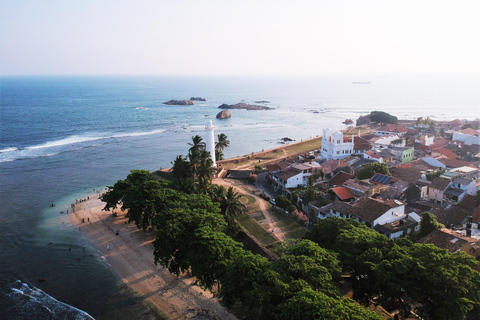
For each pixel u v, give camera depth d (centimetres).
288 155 15600
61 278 6241
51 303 5556
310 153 15162
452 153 13200
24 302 5581
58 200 10462
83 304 5522
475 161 12438
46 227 8394
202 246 5169
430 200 8662
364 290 4831
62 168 14188
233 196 7444
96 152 17112
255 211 8725
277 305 3916
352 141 13025
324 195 8794
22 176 13000
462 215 7212
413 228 6975
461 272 4259
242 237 7056
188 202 6994
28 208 9750
